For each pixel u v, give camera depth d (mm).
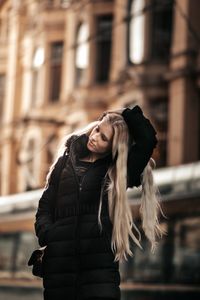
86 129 3365
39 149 28203
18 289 14898
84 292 3145
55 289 3189
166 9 22250
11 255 15250
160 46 22266
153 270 12055
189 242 11500
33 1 30172
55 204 3293
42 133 28141
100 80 25047
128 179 3268
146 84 22109
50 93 28625
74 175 3254
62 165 3316
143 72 22281
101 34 25047
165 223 11992
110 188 3195
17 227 15203
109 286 3143
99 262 3158
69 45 26859
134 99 22531
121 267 12656
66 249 3184
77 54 26500
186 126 20969
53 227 3230
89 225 3184
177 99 21188
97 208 3203
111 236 3188
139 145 3227
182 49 21125
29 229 14766
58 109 27641
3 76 33406
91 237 3174
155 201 3342
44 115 28453
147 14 22531
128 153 3240
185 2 21203
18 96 32125
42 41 29156
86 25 25766
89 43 25281
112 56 24016
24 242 14883
